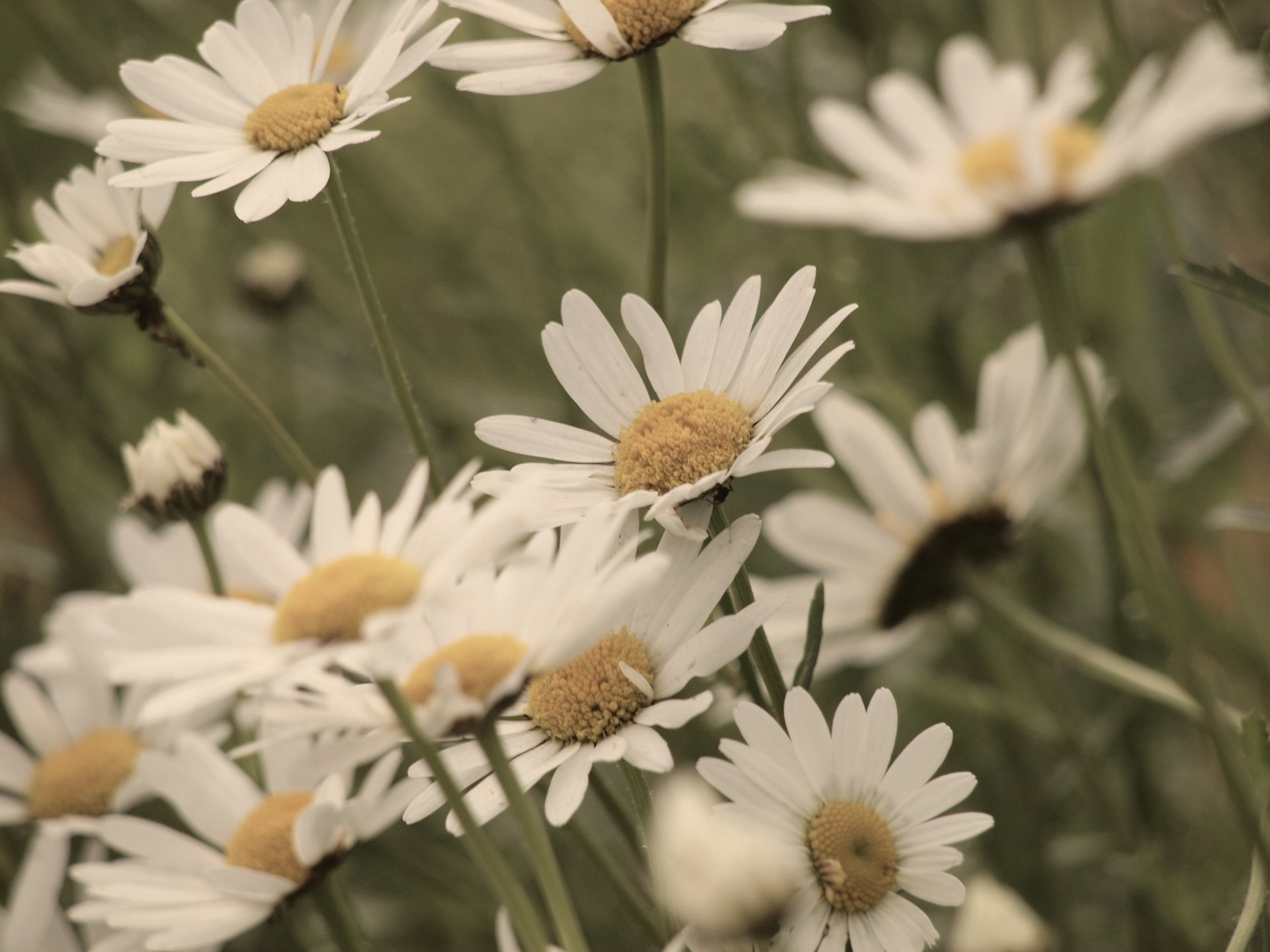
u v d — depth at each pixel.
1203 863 0.85
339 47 0.86
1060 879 0.85
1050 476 0.82
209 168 0.73
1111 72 0.87
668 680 0.69
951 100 0.81
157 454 0.78
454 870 0.84
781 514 0.83
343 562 0.67
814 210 0.77
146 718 0.66
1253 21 0.75
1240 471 0.88
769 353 0.71
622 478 0.71
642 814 0.69
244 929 0.72
